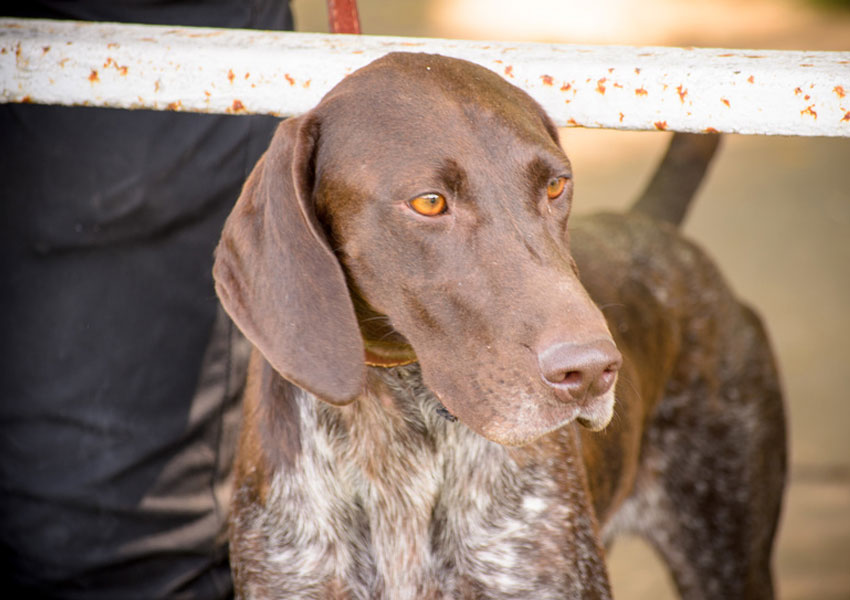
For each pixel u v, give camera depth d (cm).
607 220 633
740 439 645
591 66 364
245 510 436
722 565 646
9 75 382
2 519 498
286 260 368
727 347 644
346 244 375
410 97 364
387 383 420
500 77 377
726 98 350
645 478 631
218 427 507
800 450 878
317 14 1941
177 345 490
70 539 493
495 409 347
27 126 459
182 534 505
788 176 1512
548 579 420
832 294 1153
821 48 2003
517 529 420
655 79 357
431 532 425
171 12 475
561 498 429
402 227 360
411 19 2125
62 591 503
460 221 356
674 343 612
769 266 1226
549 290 343
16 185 464
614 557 789
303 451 425
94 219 465
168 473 497
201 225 484
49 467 487
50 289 473
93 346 479
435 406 421
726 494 641
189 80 375
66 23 396
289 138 372
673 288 620
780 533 785
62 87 380
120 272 475
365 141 365
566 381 334
